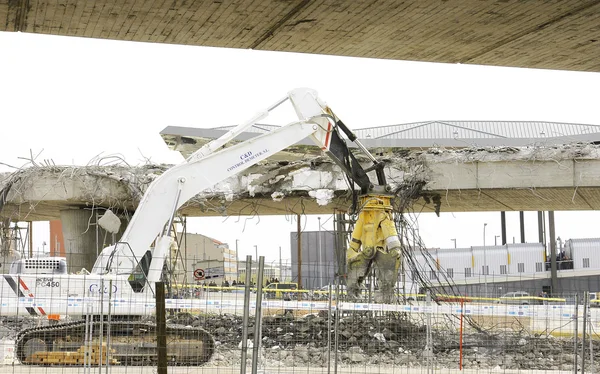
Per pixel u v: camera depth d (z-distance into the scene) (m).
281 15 10.83
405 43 12.20
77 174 30.33
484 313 16.86
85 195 30.33
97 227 30.45
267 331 23.27
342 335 22.62
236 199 30.83
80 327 19.72
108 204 31.61
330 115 24.16
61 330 19.67
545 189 30.05
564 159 29.27
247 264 11.88
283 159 36.12
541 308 16.78
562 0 10.34
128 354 19.50
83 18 10.88
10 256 31.88
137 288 21.97
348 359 20.19
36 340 19.64
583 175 29.16
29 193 30.38
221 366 19.00
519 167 29.47
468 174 29.52
